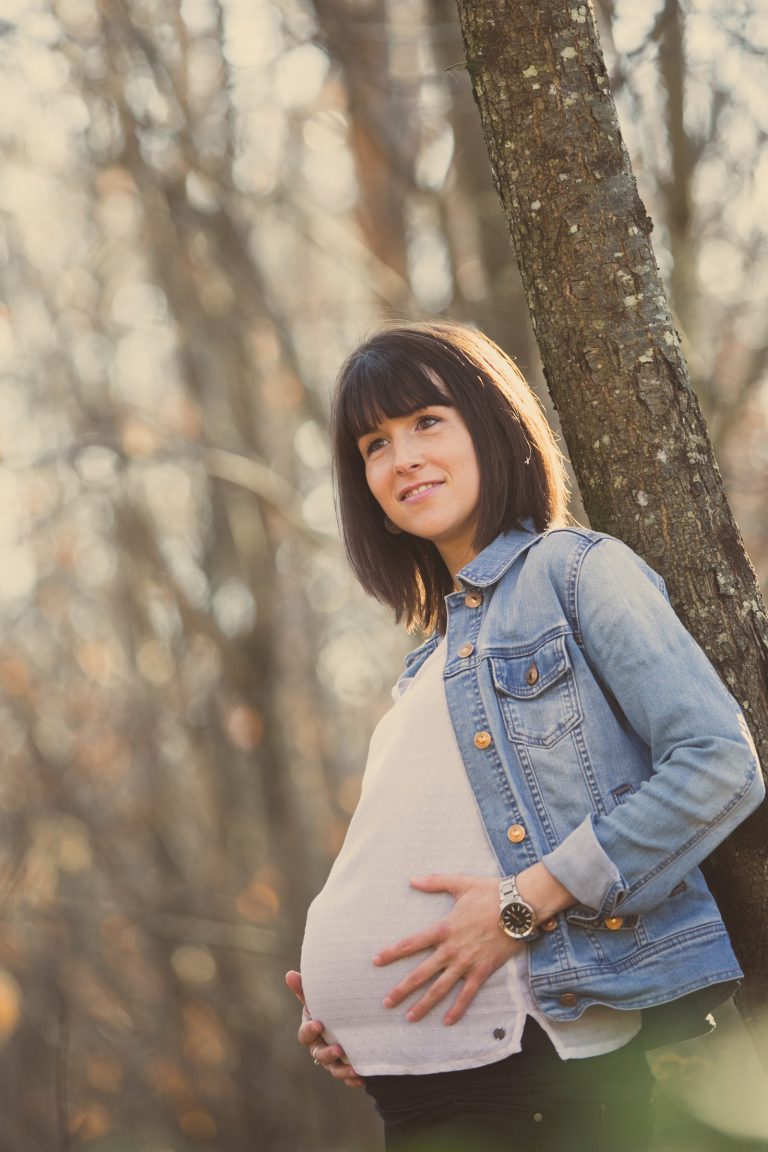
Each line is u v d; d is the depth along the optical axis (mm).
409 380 2424
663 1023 2238
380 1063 2209
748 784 2025
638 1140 2170
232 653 11172
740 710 2164
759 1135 2086
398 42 7293
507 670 2225
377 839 2277
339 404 2514
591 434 2449
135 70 8828
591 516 2488
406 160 7855
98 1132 12359
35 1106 12750
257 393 11320
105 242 11570
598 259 2432
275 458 11602
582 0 2480
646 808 2029
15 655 12852
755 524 9609
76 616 13430
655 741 2090
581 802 2133
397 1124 2217
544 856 2100
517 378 2553
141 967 13039
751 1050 2578
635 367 2416
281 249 11023
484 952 2109
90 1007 12797
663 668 2090
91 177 10820
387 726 2410
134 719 12859
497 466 2416
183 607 11289
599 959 2102
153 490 12117
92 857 12625
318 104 8562
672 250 7688
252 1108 11953
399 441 2439
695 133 7602
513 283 6613
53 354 11750
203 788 12984
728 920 2385
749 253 8750
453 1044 2145
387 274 8203
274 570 11312
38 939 12828
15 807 12523
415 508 2432
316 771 12555
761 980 2361
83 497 11953
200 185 9195
